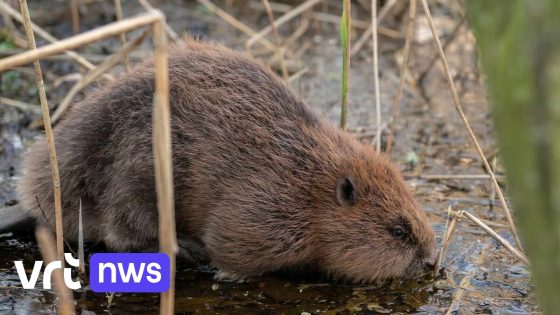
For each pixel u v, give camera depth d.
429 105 8.89
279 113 5.61
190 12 10.94
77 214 5.82
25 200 5.97
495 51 2.71
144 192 5.53
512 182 2.80
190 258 5.87
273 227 5.39
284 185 5.42
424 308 5.29
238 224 5.39
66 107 7.60
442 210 6.61
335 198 5.42
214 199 5.46
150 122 5.47
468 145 7.94
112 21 10.29
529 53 2.53
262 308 5.27
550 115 2.54
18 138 7.69
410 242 5.43
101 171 5.63
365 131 8.15
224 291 5.50
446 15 10.92
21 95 8.62
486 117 8.55
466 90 9.27
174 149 5.52
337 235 5.42
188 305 5.28
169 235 4.00
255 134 5.49
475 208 6.66
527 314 5.15
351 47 10.23
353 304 5.35
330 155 5.52
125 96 5.62
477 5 2.77
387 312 5.25
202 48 6.11
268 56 9.73
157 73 3.82
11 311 5.10
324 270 5.69
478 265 5.80
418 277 5.66
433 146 7.91
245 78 5.70
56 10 10.35
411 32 6.82
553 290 2.80
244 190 5.39
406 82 9.43
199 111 5.54
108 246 5.79
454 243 6.09
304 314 5.20
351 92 9.10
